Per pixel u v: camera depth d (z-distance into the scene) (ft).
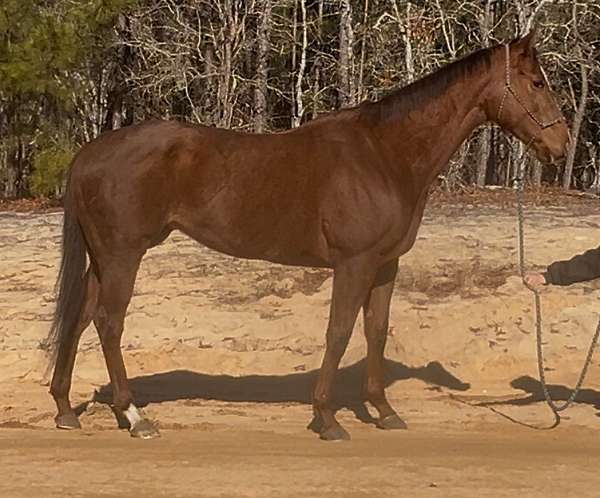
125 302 30.30
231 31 109.40
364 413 33.94
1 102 100.99
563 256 58.44
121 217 29.89
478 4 118.01
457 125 30.58
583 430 31.65
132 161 29.91
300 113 117.39
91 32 97.86
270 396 36.27
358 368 39.73
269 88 119.24
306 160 29.99
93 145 30.66
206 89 116.26
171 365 40.40
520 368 40.09
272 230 30.17
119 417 32.07
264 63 114.11
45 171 95.40
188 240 65.05
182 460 26.37
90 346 42.01
